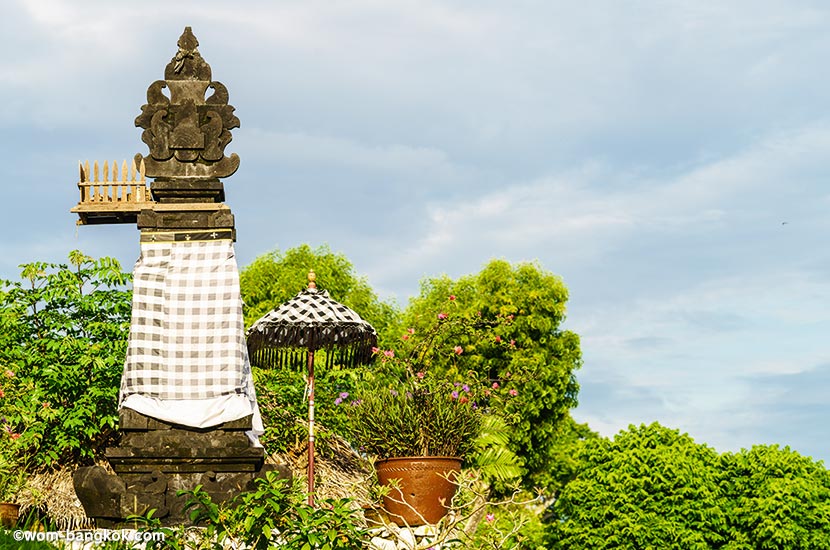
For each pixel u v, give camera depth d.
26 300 14.64
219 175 10.17
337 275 26.84
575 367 28.03
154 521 8.59
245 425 9.57
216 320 9.91
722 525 24.88
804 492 24.36
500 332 26.11
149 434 9.47
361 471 13.71
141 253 10.01
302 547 8.15
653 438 26.58
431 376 11.30
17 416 12.09
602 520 25.19
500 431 12.62
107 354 14.31
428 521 9.99
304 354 11.92
